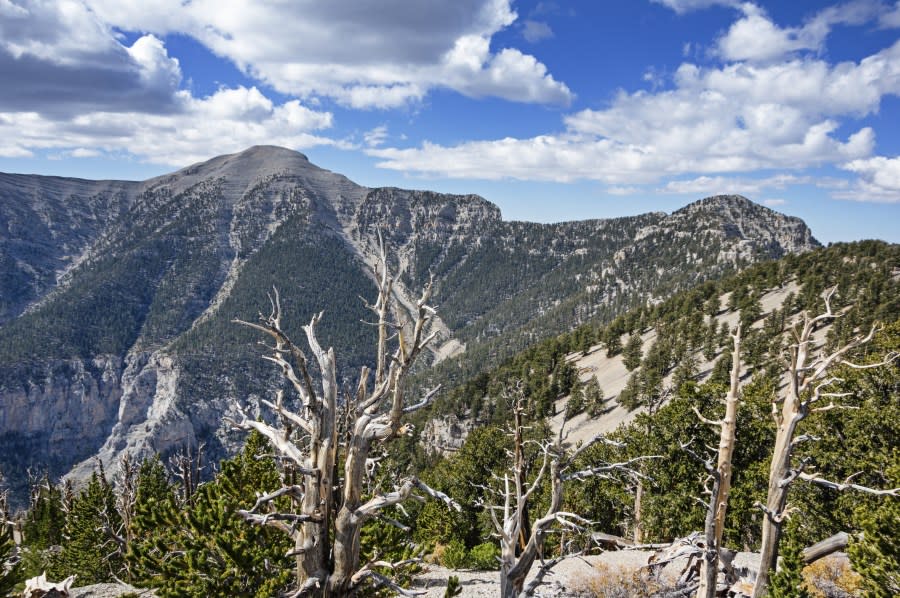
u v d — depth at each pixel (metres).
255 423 12.53
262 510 14.12
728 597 17.70
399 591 10.95
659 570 20.67
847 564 19.62
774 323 121.81
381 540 14.62
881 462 23.73
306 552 11.11
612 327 172.75
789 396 15.50
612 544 31.05
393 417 10.88
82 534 38.09
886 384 27.83
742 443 30.14
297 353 10.66
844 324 100.12
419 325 10.85
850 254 160.62
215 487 14.71
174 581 11.85
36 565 33.38
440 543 41.03
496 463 43.66
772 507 15.34
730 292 181.75
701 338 132.88
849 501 24.52
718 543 14.57
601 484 37.72
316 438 11.20
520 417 15.93
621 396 115.69
